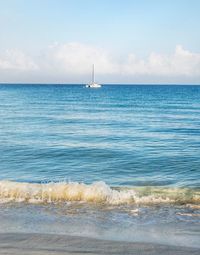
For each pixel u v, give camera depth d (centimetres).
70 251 618
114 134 2919
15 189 1050
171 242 681
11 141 2428
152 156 1909
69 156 1903
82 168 1606
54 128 3303
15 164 1680
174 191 1105
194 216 862
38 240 671
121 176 1449
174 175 1461
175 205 956
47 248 629
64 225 786
